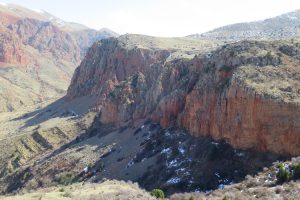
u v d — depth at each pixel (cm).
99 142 11988
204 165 7644
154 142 9681
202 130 8575
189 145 8594
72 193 6091
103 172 9788
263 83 7744
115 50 19325
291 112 6962
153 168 8594
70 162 11138
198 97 8912
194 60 10769
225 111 8006
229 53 9100
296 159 6291
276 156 6956
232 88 7919
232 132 7700
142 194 6172
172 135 9438
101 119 13638
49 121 17638
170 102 10238
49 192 6456
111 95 13812
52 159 11762
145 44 19225
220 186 6950
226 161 7438
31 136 14600
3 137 16962
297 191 4944
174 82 11594
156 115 10950
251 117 7388
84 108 18062
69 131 14650
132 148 10294
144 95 13112
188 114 9206
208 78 9069
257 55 8656
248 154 7294
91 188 6725
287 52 8825
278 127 7038
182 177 7638
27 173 11525
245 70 8250
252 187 5784
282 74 7975
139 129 11200
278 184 5588
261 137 7244
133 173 8869
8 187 11569
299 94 7262
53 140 14288
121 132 11894
